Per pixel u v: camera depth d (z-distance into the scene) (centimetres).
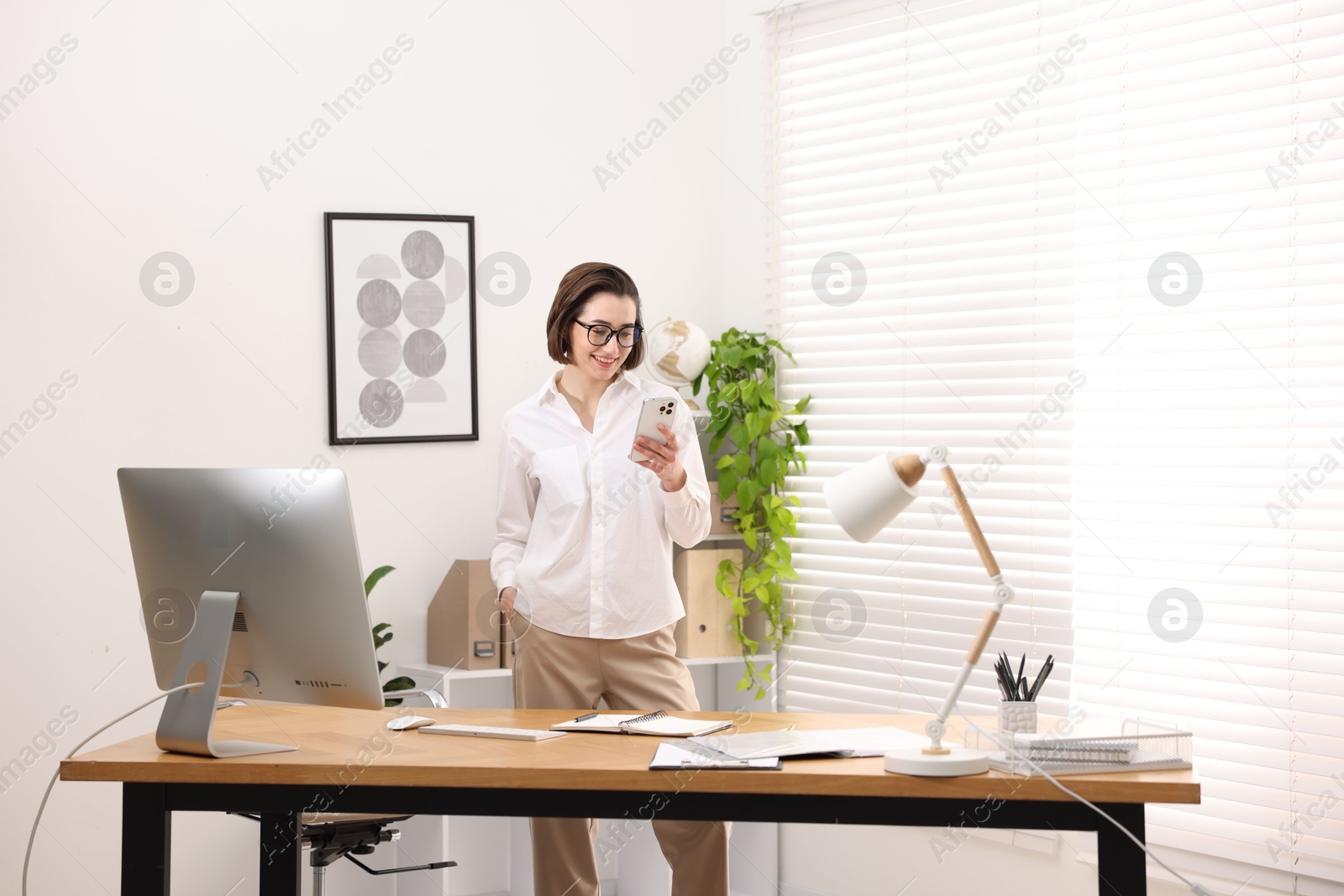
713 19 433
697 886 269
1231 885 302
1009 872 343
